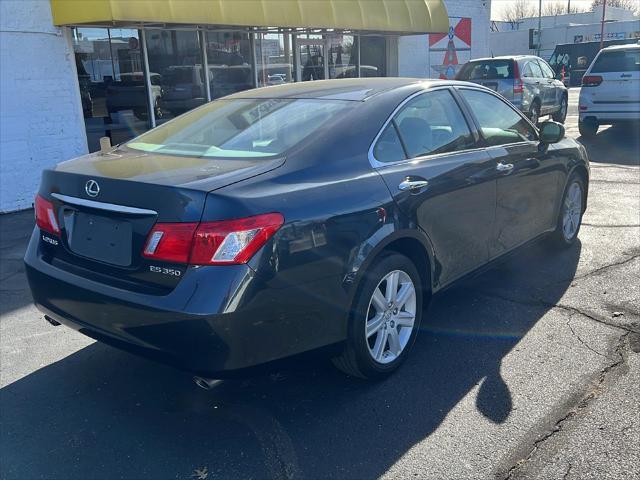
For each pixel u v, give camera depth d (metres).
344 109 3.43
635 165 9.84
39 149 8.77
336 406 3.19
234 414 3.15
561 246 5.52
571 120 16.70
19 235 7.14
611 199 7.50
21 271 5.70
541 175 4.77
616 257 5.32
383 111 3.51
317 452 2.81
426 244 3.55
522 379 3.37
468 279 4.13
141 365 3.73
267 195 2.75
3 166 8.39
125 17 8.09
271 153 3.13
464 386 3.33
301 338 2.87
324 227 2.89
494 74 13.54
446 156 3.83
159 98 10.56
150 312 2.65
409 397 3.24
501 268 5.17
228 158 3.16
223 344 2.59
